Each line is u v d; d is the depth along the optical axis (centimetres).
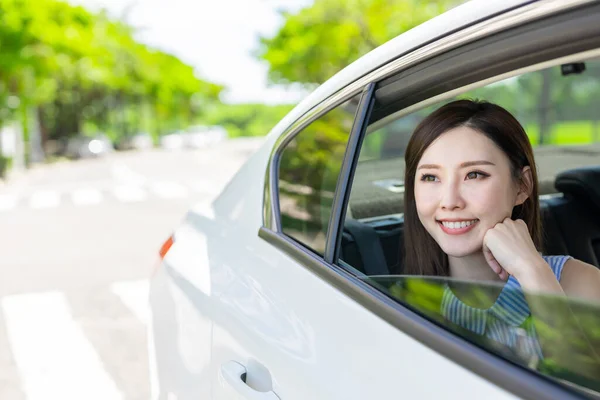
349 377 110
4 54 2202
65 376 368
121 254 711
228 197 194
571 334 100
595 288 127
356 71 141
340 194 137
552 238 197
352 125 138
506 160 127
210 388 153
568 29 94
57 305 512
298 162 162
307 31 2009
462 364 95
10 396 344
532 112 562
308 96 170
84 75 3688
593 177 202
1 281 600
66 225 973
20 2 2147
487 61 110
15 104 2683
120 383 356
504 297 111
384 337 109
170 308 185
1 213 1179
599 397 92
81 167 2970
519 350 98
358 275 129
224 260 170
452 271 133
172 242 207
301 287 136
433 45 117
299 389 120
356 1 1777
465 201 125
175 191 1498
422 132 133
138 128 7256
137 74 5203
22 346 418
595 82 593
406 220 139
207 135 6097
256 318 141
